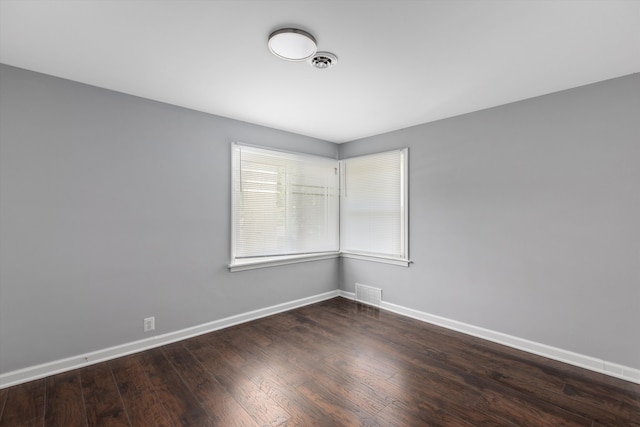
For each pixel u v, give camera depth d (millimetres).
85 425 1760
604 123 2336
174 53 1979
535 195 2664
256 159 3533
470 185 3080
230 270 3285
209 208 3133
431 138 3404
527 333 2699
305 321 3441
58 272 2328
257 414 1856
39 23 1657
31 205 2221
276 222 3719
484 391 2098
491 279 2926
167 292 2859
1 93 2119
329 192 4332
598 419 1814
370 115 3209
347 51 1953
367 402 1975
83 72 2246
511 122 2807
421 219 3486
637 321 2201
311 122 3455
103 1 1472
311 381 2219
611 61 2061
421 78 2336
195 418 1820
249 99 2771
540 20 1622
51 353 2299
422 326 3293
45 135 2270
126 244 2633
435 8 1528
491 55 1995
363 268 4133
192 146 3020
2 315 2127
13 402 1958
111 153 2557
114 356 2564
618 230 2279
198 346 2797
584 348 2418
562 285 2523
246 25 1679
